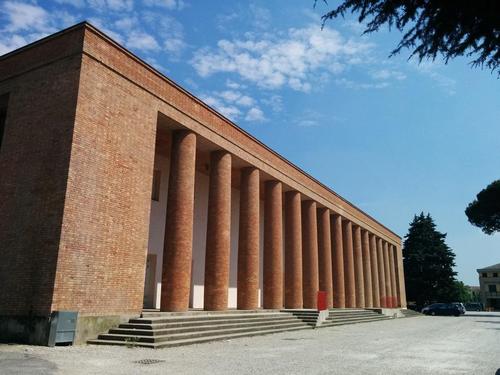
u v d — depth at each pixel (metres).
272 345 14.23
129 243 15.34
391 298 47.72
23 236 13.64
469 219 53.47
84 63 14.48
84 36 14.62
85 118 14.22
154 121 17.30
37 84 15.20
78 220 13.49
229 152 22.41
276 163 27.12
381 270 47.69
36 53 15.66
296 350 13.00
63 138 13.84
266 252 26.17
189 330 14.74
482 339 18.19
